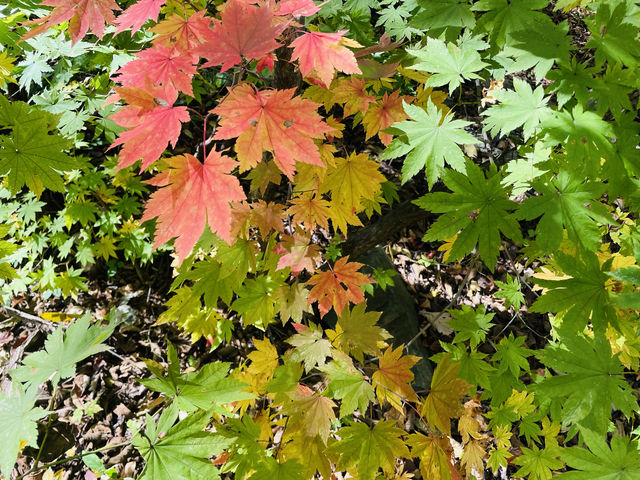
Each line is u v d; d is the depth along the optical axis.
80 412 1.03
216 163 0.38
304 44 0.43
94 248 1.10
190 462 0.45
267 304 0.60
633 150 0.45
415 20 0.51
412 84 1.37
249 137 0.37
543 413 0.60
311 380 0.98
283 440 0.54
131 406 1.07
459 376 0.62
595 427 0.43
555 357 0.44
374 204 0.75
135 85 0.39
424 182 1.55
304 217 0.59
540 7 0.46
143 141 0.37
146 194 1.31
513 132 1.45
